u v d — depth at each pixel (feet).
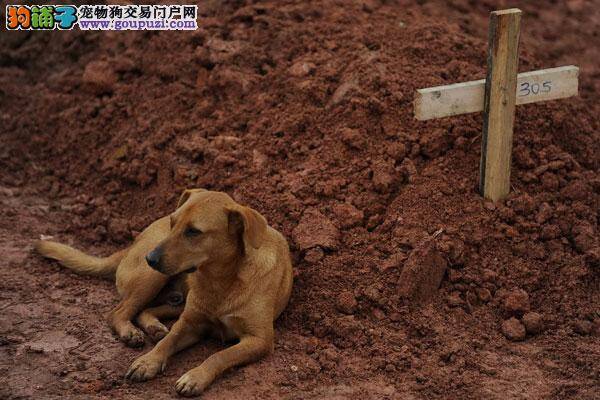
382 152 32.12
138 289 27.55
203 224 24.00
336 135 33.04
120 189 35.65
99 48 41.86
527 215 30.27
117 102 38.73
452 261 28.73
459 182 31.01
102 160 37.09
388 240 29.48
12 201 35.83
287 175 32.24
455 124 32.58
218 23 39.68
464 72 35.32
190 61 38.24
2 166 38.45
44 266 30.81
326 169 32.04
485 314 27.63
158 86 38.42
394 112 33.24
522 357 25.95
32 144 39.24
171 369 25.11
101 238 33.58
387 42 36.94
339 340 26.61
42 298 28.71
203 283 25.40
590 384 24.52
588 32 44.37
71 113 39.14
